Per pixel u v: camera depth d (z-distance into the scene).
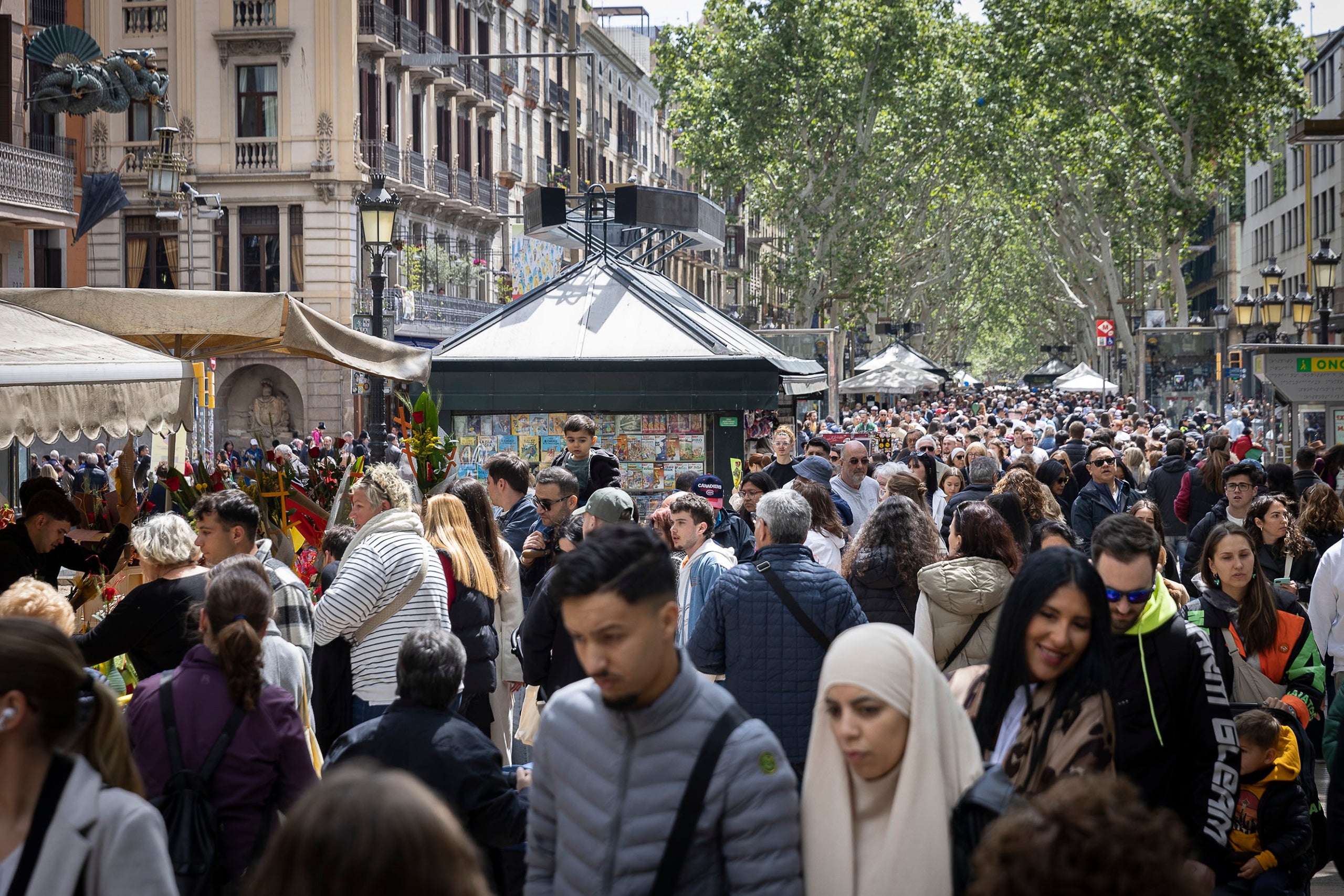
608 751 2.94
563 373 12.98
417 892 1.92
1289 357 16.02
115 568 8.07
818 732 2.91
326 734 6.14
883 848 2.81
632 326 13.38
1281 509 8.17
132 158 35.66
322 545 8.13
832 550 7.83
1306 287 28.94
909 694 2.82
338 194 37.12
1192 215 44.62
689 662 3.00
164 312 8.83
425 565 6.17
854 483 11.16
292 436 38.16
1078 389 53.56
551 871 3.08
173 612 5.25
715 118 49.47
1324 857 5.33
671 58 51.31
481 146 47.66
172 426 8.18
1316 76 56.66
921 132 53.12
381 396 16.23
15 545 7.12
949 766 2.85
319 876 1.91
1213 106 42.69
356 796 1.97
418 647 4.45
